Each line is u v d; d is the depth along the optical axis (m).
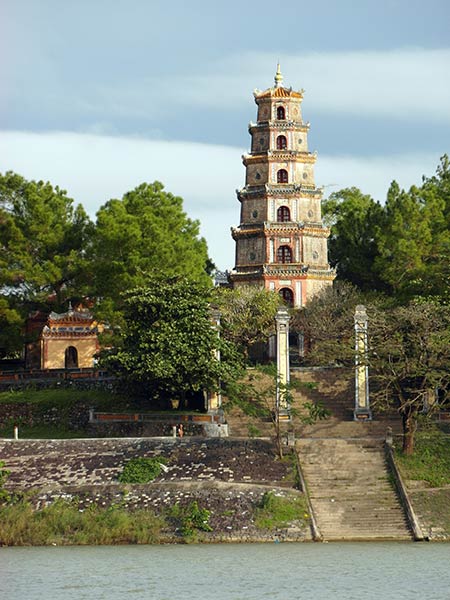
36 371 95.25
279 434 72.12
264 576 52.38
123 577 52.47
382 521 64.81
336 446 73.56
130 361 80.81
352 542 62.69
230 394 79.94
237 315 102.62
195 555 58.34
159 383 81.75
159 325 82.25
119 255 98.00
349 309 104.25
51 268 100.56
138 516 64.38
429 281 96.25
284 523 63.78
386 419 81.31
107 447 73.38
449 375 73.19
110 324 95.31
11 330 99.12
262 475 69.12
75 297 104.12
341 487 68.44
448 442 73.50
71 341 104.00
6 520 63.78
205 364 79.75
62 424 86.56
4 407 88.94
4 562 56.88
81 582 51.56
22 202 105.38
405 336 76.19
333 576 52.34
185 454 71.75
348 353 79.50
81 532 63.06
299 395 85.62
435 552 58.84
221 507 65.00
